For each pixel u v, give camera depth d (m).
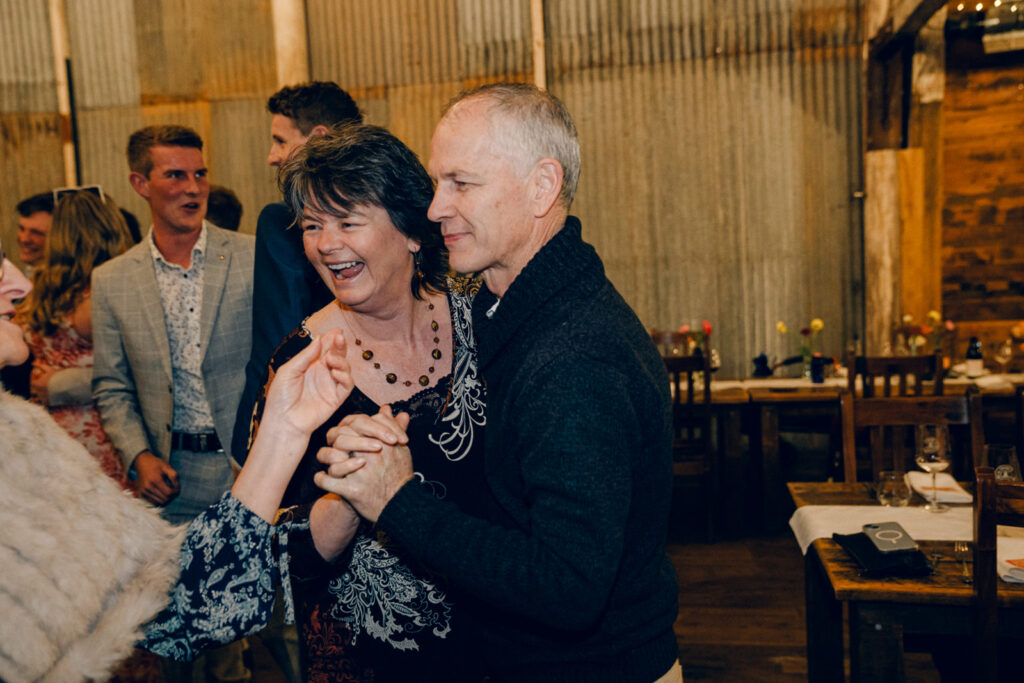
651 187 5.78
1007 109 5.61
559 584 0.91
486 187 1.04
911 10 4.57
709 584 3.70
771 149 5.63
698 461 4.17
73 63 6.12
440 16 5.89
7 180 6.20
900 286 5.48
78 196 2.53
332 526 1.20
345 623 1.32
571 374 0.96
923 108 5.36
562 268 1.04
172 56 6.06
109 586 0.88
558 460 0.93
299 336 1.33
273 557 1.07
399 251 1.28
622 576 1.06
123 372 2.30
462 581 0.97
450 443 1.30
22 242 3.78
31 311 2.46
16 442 0.87
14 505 0.83
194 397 2.22
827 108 5.55
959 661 1.94
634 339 1.03
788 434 5.31
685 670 2.90
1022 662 1.86
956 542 1.85
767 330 5.72
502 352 1.08
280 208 1.59
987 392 4.15
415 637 1.30
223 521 1.00
